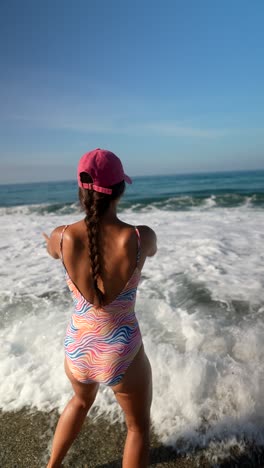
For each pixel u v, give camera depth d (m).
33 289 4.68
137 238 1.51
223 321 3.48
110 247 1.49
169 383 2.53
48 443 2.21
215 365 2.64
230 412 2.31
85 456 2.11
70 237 1.54
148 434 1.73
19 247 7.39
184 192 22.58
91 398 1.80
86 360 1.58
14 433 2.31
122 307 1.55
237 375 2.55
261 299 4.03
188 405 2.38
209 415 2.31
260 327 3.27
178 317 3.58
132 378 1.60
